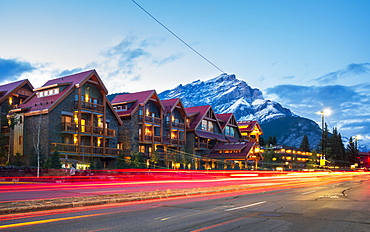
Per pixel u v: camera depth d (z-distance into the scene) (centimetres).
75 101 4741
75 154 4522
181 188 2459
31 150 4412
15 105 5194
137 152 5466
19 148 4625
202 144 7050
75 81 4744
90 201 1442
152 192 1961
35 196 1741
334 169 10219
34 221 1032
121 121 5388
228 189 2333
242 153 6981
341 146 13112
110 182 3297
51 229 911
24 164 4559
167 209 1341
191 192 2009
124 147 5541
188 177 4644
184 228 946
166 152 6059
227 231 912
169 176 4403
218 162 6956
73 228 929
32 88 5478
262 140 12175
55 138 4450
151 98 5906
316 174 6675
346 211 1305
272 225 1002
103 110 5025
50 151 4366
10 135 4794
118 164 4919
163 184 3081
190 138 6869
